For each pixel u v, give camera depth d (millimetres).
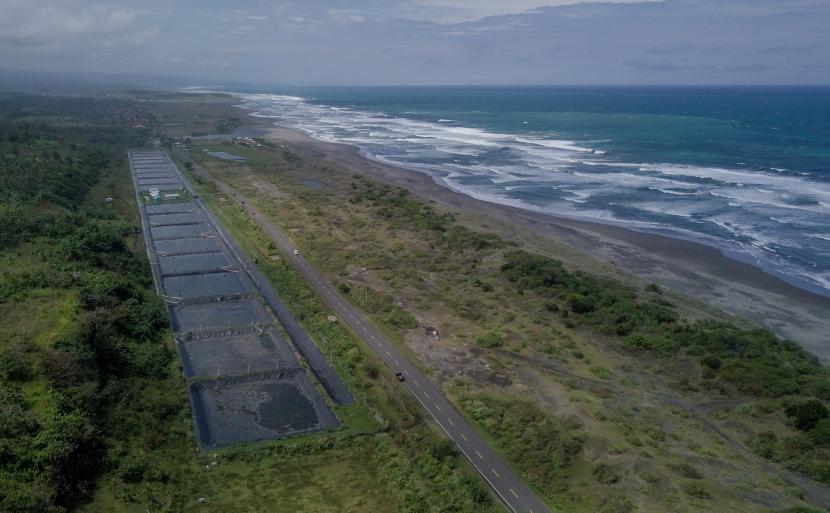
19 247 76438
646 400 53844
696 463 45094
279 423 50812
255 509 40250
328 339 65000
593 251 96188
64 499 38281
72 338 52906
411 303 74312
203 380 56469
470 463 45406
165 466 43969
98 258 78438
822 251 93812
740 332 65188
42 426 41688
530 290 77875
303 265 88438
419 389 55531
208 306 74625
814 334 68188
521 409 51688
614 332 66438
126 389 51875
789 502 40750
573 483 43219
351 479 43688
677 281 83938
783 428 48719
